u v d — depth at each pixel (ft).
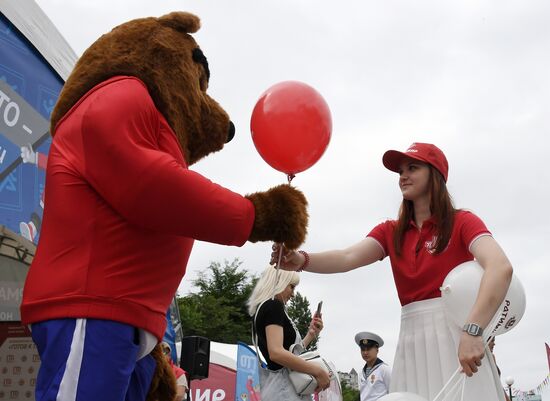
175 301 25.43
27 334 12.95
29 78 11.75
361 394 25.79
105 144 6.08
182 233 6.31
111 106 6.22
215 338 133.59
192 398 36.37
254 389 29.09
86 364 5.87
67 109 6.86
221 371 37.60
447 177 10.12
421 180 9.92
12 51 11.39
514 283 9.43
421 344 9.43
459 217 9.62
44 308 6.04
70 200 6.26
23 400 12.82
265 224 6.60
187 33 7.79
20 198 11.21
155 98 6.93
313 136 8.23
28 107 11.64
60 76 12.59
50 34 12.26
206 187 6.29
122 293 6.13
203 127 7.63
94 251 6.15
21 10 11.53
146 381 7.03
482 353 8.18
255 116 8.39
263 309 13.11
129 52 7.03
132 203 6.06
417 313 9.59
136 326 6.18
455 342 9.17
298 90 8.30
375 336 25.76
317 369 12.59
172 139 6.81
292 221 6.69
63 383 5.78
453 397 8.88
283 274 13.60
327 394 16.55
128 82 6.62
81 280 6.05
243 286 151.02
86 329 5.96
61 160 6.41
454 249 9.50
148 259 6.37
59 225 6.27
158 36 7.27
